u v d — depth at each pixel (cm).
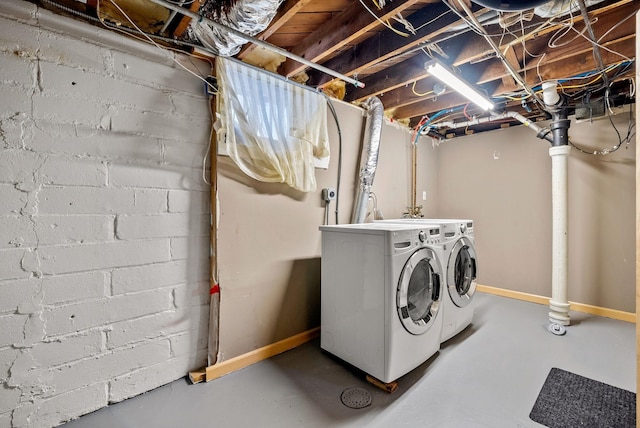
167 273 184
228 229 205
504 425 154
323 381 193
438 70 199
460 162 415
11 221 138
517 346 240
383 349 182
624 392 179
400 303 185
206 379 192
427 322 210
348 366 212
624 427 151
